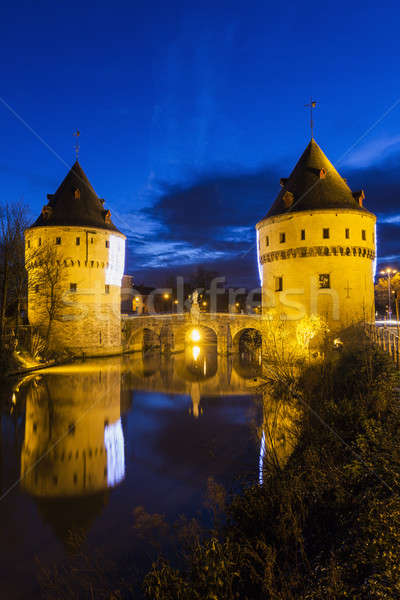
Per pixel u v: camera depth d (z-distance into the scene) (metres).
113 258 48.59
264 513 7.93
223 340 50.91
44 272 43.09
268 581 5.53
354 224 35.81
